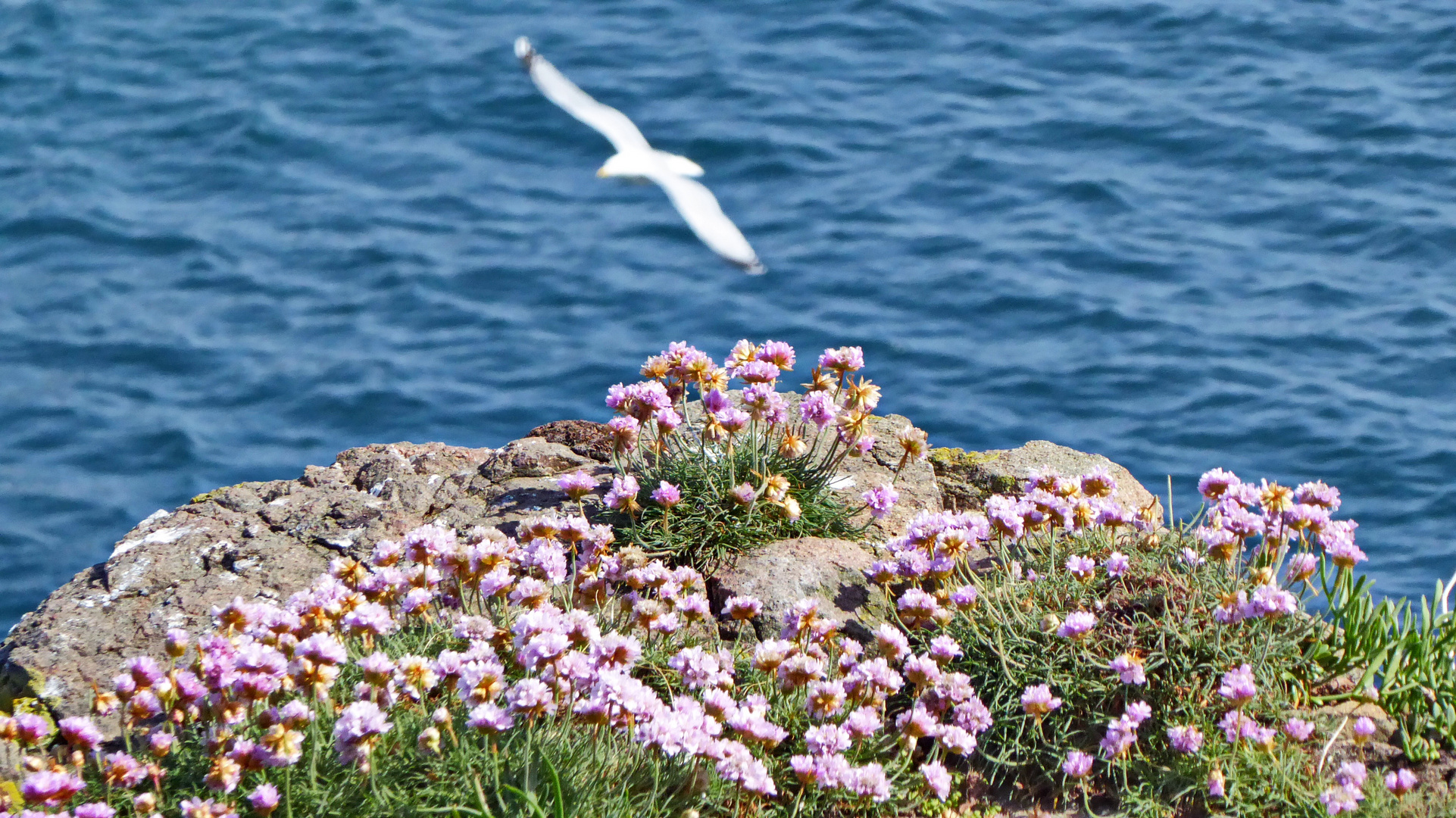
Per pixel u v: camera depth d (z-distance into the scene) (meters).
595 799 8.75
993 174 33.34
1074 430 25.22
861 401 12.28
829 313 28.78
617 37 40.97
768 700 10.23
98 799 9.14
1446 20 39.31
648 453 13.01
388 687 9.02
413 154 35.97
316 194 34.50
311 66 40.22
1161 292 28.92
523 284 30.53
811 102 36.91
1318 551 11.83
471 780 8.73
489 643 9.73
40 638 11.03
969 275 29.64
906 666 9.80
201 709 9.46
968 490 13.48
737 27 41.31
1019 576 11.06
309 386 27.88
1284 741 9.74
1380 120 34.66
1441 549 21.73
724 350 27.94
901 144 34.94
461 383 27.69
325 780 8.96
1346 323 27.61
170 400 27.97
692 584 11.07
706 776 9.15
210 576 11.77
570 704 9.26
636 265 30.98
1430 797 9.23
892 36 40.44
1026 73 38.06
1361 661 10.42
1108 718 9.84
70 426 27.38
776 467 12.50
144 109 38.41
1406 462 23.69
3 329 30.00
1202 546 10.77
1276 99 36.00
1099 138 34.75
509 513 12.58
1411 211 31.08
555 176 34.94
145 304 30.75
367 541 12.18
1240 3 40.97
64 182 35.28
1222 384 26.00
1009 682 10.20
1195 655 10.14
